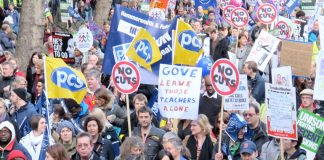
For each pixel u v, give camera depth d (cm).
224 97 3008
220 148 2775
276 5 6103
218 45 4541
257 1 6191
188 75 2916
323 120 2870
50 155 2400
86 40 4225
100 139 2716
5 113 2762
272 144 2741
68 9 5828
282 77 2867
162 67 2923
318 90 3177
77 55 4362
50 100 3014
